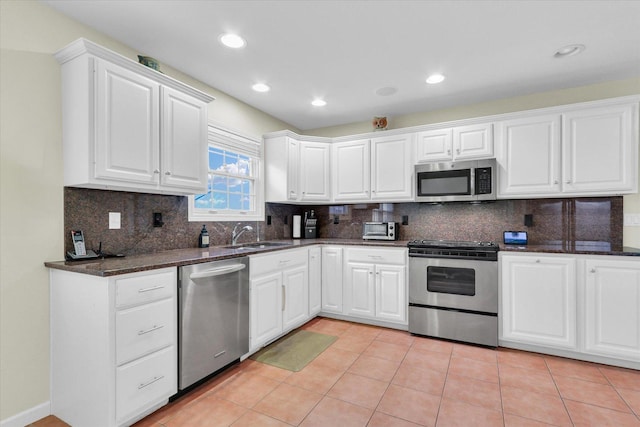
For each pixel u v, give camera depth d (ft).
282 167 11.58
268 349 8.74
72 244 6.30
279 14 6.24
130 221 7.36
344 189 12.13
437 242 10.25
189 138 7.54
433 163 10.39
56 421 5.78
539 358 8.14
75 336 5.53
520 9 6.10
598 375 7.23
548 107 9.05
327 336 9.70
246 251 8.10
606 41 7.17
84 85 5.72
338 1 5.87
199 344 6.62
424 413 5.87
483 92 10.11
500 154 9.61
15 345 5.56
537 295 8.33
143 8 6.05
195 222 9.07
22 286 5.64
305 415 5.83
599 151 8.41
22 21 5.68
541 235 9.98
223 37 7.04
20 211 5.62
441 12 6.20
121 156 6.10
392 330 10.24
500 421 5.63
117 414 5.16
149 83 6.63
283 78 9.10
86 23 6.49
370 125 13.11
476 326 8.96
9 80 5.52
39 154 5.84
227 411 5.95
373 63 8.23
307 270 10.62
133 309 5.41
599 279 7.71
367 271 10.58
